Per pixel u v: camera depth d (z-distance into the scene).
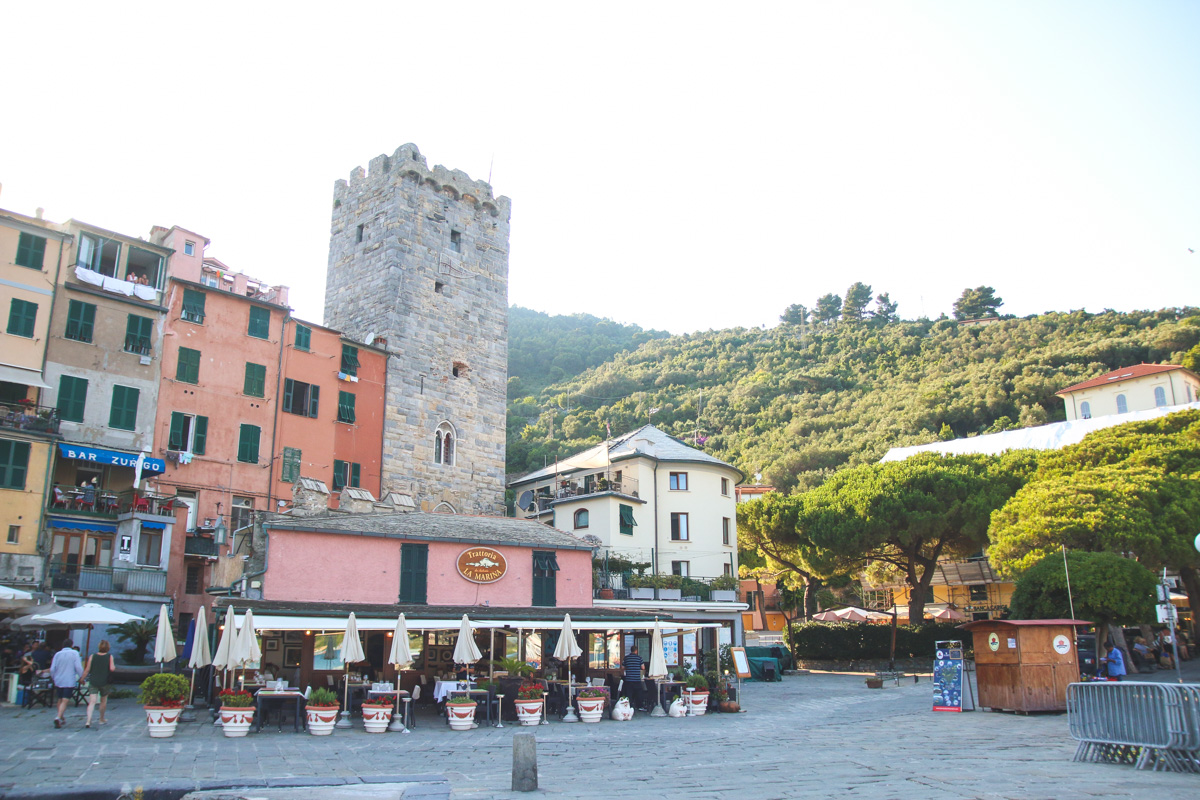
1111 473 43.69
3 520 31.94
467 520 34.56
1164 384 92.12
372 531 28.70
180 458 37.59
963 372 126.94
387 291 47.69
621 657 37.72
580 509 52.62
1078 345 121.88
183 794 12.02
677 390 143.00
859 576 73.50
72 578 32.12
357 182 51.97
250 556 29.83
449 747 18.03
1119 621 32.00
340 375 44.19
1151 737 13.79
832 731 21.16
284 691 20.69
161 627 21.34
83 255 36.97
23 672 24.45
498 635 30.89
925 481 50.88
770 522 56.72
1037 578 33.56
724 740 19.55
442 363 49.44
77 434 35.12
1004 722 21.48
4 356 33.62
